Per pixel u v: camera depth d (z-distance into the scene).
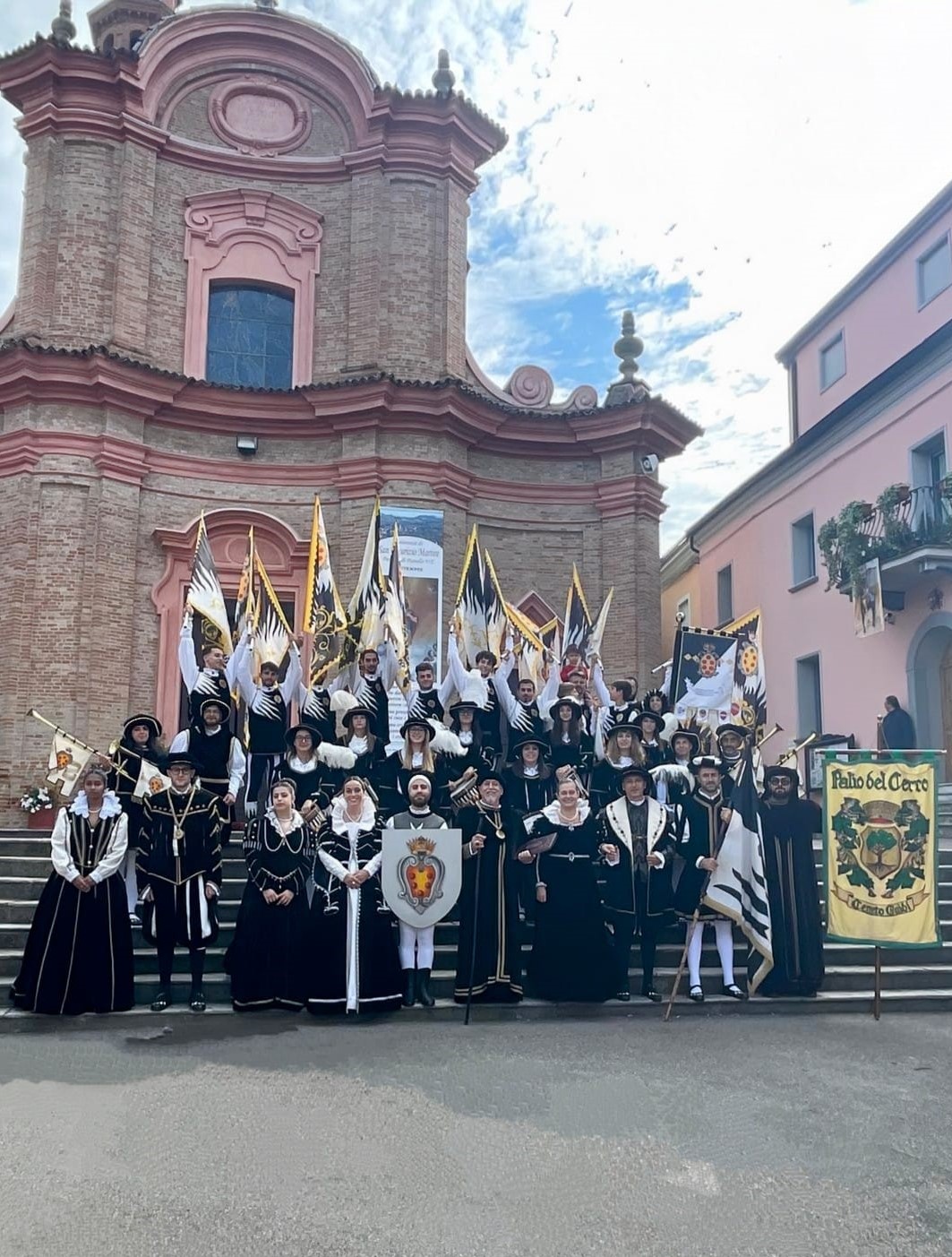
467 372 16.94
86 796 7.79
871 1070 6.47
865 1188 4.70
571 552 16.64
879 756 8.30
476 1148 5.09
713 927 9.12
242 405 15.75
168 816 7.86
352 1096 5.82
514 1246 4.14
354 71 16.92
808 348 22.91
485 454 16.58
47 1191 4.57
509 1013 7.76
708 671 11.19
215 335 16.58
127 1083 6.04
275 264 16.72
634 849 8.27
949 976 8.72
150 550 15.36
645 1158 5.00
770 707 21.83
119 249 15.66
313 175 16.91
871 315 20.64
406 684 10.91
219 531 15.69
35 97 15.95
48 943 7.48
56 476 14.85
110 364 14.82
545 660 11.66
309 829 7.91
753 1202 4.54
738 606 23.69
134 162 15.95
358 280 16.53
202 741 8.73
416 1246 4.13
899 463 17.75
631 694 10.97
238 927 7.90
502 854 8.12
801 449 20.61
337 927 7.70
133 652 14.98
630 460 16.56
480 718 10.10
